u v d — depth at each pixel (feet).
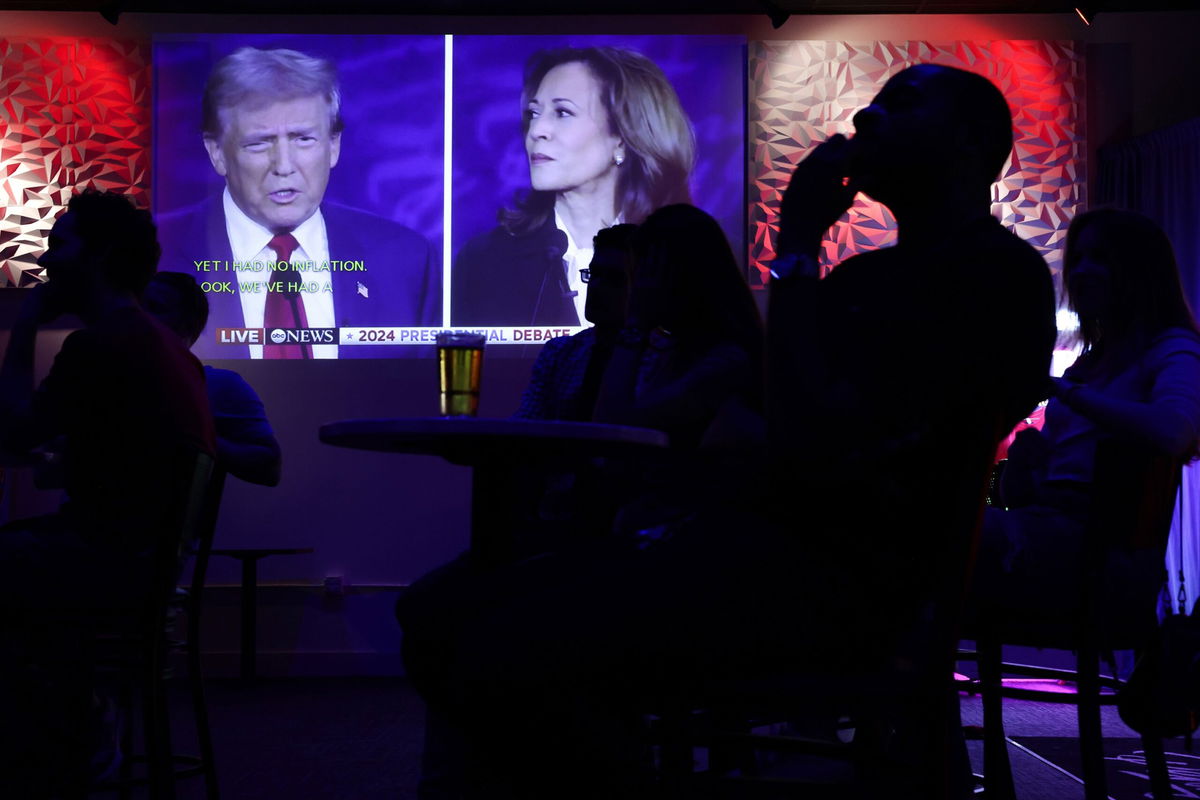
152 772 6.56
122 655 7.84
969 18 19.84
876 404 3.82
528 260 19.34
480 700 3.84
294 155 19.31
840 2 19.43
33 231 19.22
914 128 4.12
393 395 19.60
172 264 19.12
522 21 19.80
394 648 19.60
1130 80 19.93
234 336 19.16
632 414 5.73
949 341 3.82
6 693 6.62
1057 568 5.85
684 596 3.71
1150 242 6.70
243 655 17.94
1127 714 5.91
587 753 3.84
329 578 19.54
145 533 6.85
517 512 6.68
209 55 19.38
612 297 7.64
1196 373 6.25
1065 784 10.11
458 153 19.44
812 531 3.85
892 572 3.82
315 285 19.27
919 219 4.28
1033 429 6.65
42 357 19.21
